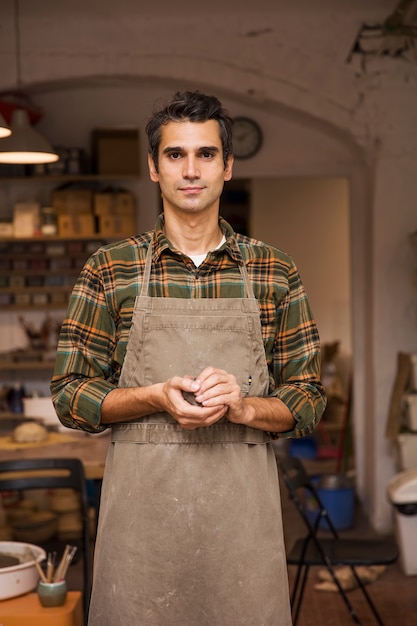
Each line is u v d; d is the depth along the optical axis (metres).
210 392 1.98
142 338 2.15
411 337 6.79
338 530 6.87
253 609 2.20
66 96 7.33
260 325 2.21
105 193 7.24
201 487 2.19
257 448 2.25
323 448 10.09
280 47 6.70
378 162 6.71
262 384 2.21
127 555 2.19
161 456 2.19
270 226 11.13
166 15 6.65
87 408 2.13
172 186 2.13
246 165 7.39
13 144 5.35
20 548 3.44
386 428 6.64
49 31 6.70
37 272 7.42
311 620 4.91
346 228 11.09
